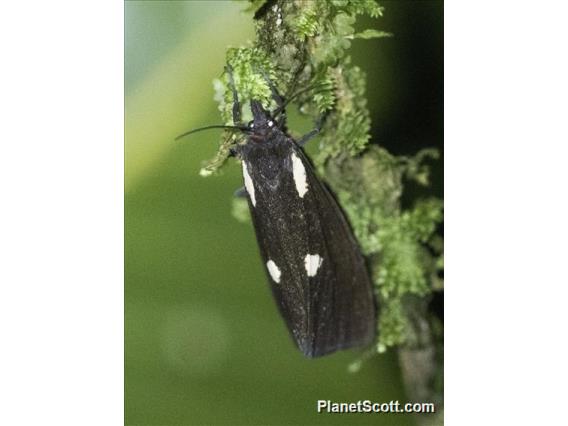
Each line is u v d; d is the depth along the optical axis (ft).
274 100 0.60
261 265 0.62
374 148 0.62
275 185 0.60
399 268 0.63
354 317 0.62
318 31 0.59
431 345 0.63
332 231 0.61
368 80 0.62
